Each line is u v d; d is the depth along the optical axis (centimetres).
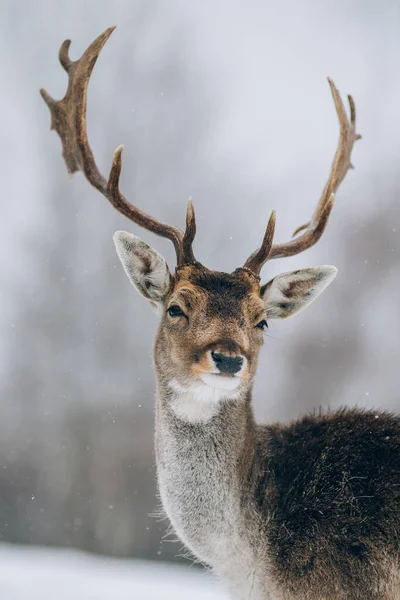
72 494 1791
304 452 852
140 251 872
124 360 2397
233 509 827
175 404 835
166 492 845
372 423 868
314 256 2772
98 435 1970
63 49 997
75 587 1210
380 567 793
